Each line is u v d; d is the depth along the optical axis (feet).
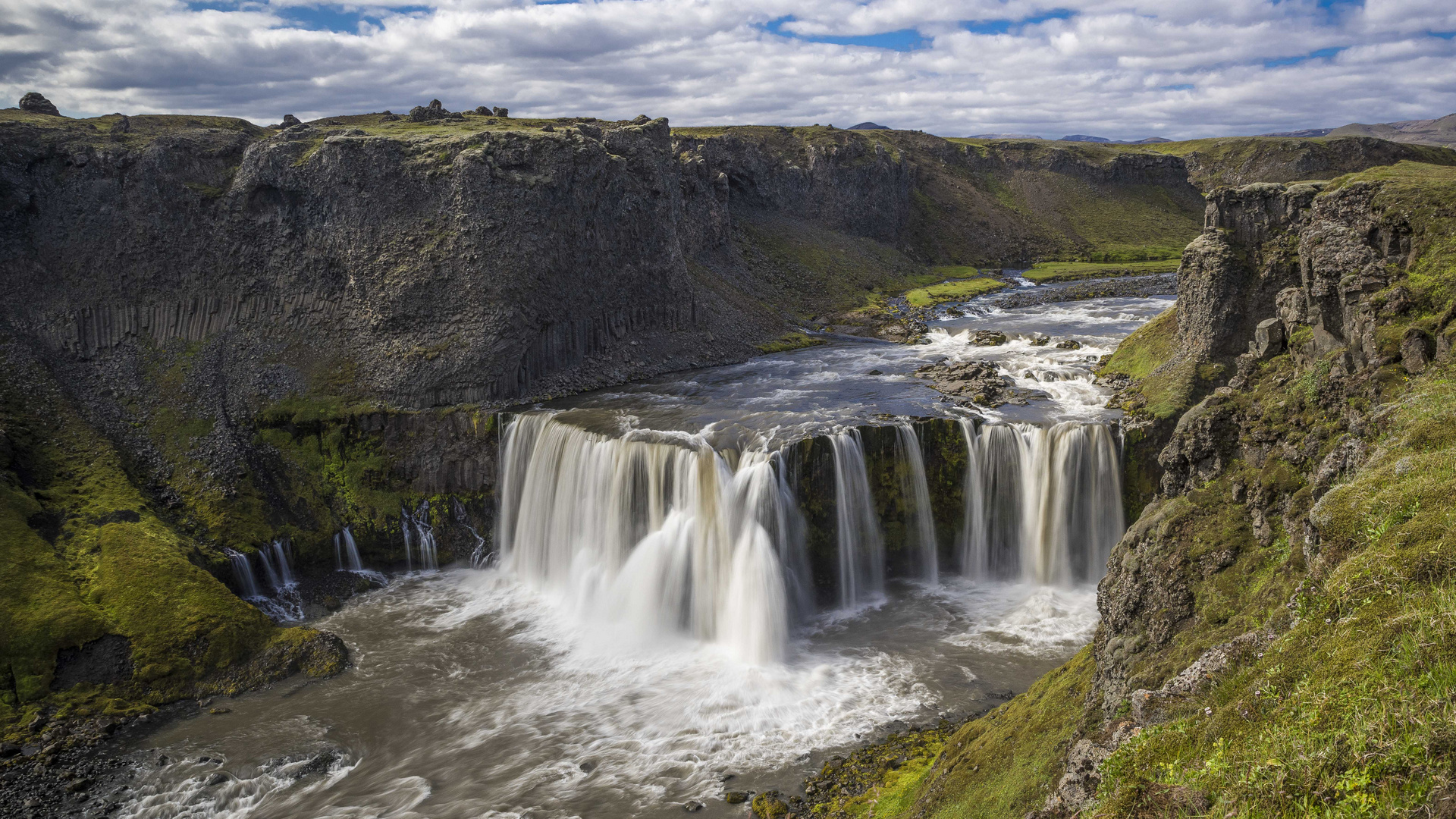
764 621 151.02
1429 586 45.85
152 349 216.54
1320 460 77.97
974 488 177.99
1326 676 44.11
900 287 457.27
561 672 147.33
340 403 208.95
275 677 145.59
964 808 82.48
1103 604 90.89
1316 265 97.55
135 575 155.53
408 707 137.08
